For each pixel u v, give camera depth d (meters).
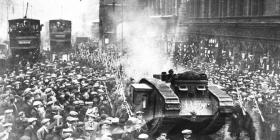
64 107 18.36
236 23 56.88
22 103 18.81
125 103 17.98
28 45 50.47
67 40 62.31
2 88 24.17
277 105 20.64
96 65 41.22
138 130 14.80
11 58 49.28
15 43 50.34
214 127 15.09
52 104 17.94
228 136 15.27
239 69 40.53
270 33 47.50
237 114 15.66
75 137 14.49
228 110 14.62
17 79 27.17
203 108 15.03
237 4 60.38
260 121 17.91
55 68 37.09
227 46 59.66
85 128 14.56
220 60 51.91
